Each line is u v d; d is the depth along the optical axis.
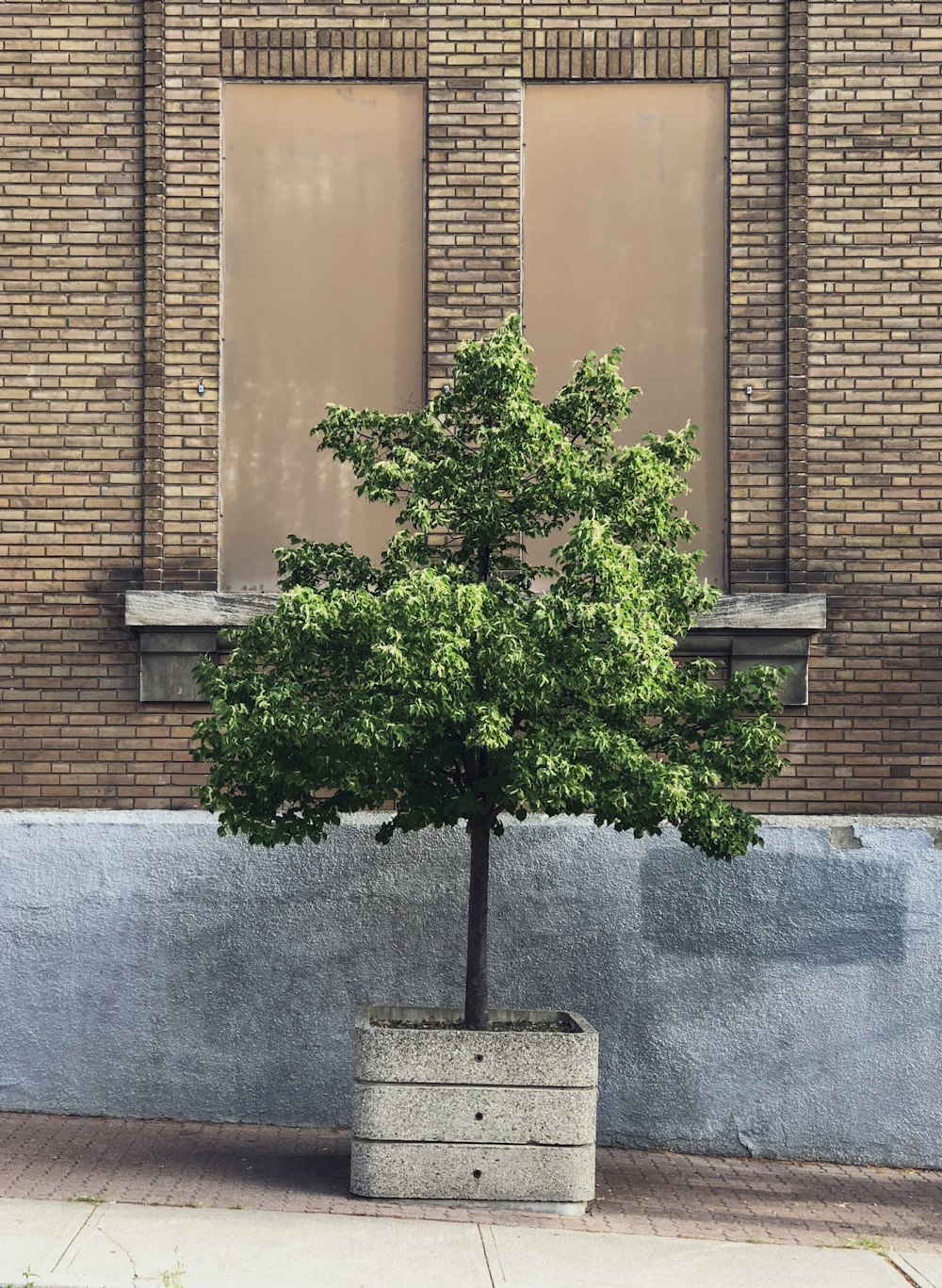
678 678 7.88
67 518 9.61
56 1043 9.21
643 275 9.80
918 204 9.70
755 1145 9.16
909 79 9.76
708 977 9.22
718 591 7.84
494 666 7.04
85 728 9.50
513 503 7.73
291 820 7.75
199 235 9.72
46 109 9.76
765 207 9.77
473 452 7.83
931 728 9.50
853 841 9.25
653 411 9.74
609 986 9.23
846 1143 9.15
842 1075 9.17
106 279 9.71
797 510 9.59
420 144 9.85
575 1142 7.52
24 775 9.48
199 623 9.43
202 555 9.59
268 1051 9.21
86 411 9.66
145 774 9.49
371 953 9.24
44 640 9.55
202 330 9.69
